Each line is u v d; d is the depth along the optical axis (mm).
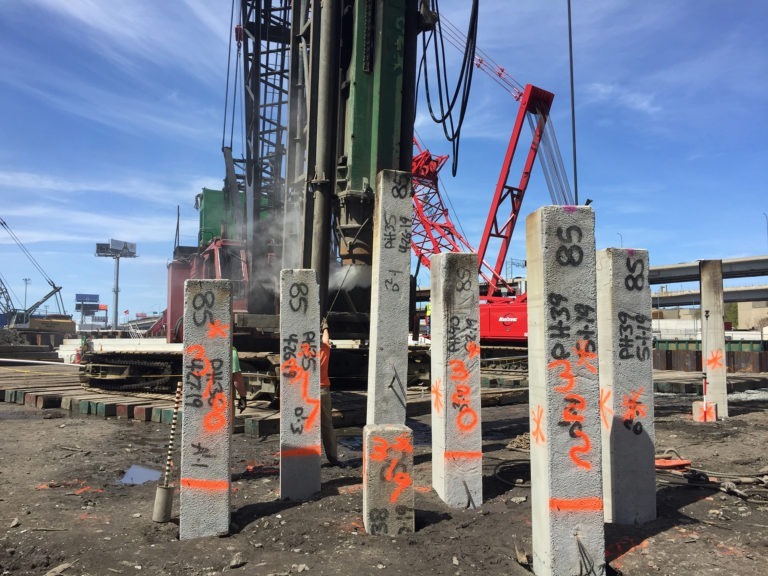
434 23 12328
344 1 12086
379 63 11500
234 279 20141
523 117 40062
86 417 11141
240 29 17547
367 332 12281
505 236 41344
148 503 5719
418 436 9227
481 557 4406
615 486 5164
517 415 11750
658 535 4844
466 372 5820
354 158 11500
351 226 11516
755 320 81375
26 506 5570
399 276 6672
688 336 58719
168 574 4109
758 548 4555
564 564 4000
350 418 9992
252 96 15711
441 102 12281
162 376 12664
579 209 4234
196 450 4855
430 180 45094
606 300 5281
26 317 59156
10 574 4102
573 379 4117
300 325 6023
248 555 4449
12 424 10305
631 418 5191
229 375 4984
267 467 7141
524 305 18516
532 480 4316
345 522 5113
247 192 15547
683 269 64188
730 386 16797
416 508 5578
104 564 4242
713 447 8414
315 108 11422
